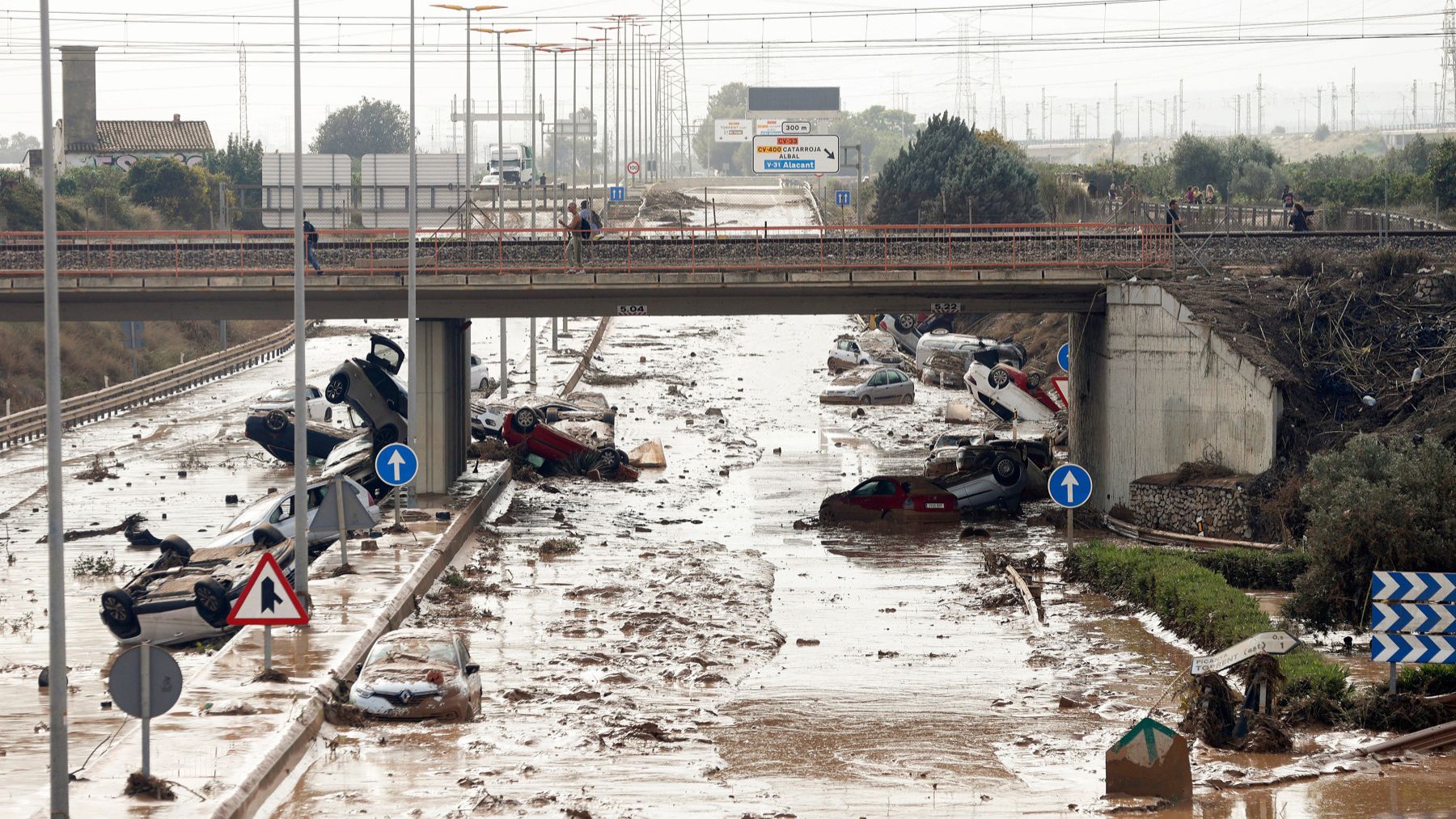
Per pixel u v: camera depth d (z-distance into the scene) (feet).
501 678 145.89
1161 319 248.73
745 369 469.16
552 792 105.50
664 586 195.83
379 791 105.91
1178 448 245.04
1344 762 117.60
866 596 194.49
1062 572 206.59
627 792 107.14
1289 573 194.49
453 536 212.64
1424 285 249.14
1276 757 120.37
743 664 156.46
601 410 352.28
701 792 107.86
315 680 131.64
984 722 132.57
